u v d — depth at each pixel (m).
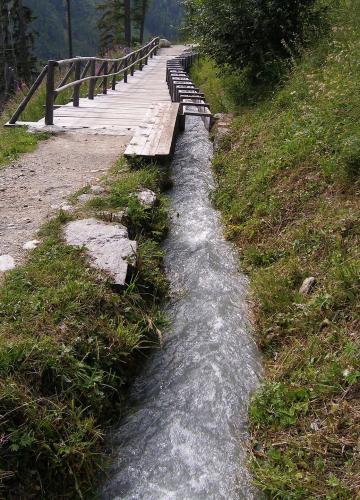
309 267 4.16
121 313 3.63
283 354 3.57
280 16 8.21
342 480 2.56
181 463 2.88
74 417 2.78
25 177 6.05
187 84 11.61
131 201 5.13
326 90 6.20
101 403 3.04
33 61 30.89
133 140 6.91
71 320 3.27
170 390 3.39
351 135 4.93
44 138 7.82
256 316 4.04
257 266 4.68
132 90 14.12
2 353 2.84
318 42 7.96
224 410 3.23
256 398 3.24
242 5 8.33
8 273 3.74
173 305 4.25
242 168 6.33
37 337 3.07
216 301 4.28
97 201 5.11
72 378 2.94
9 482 2.43
